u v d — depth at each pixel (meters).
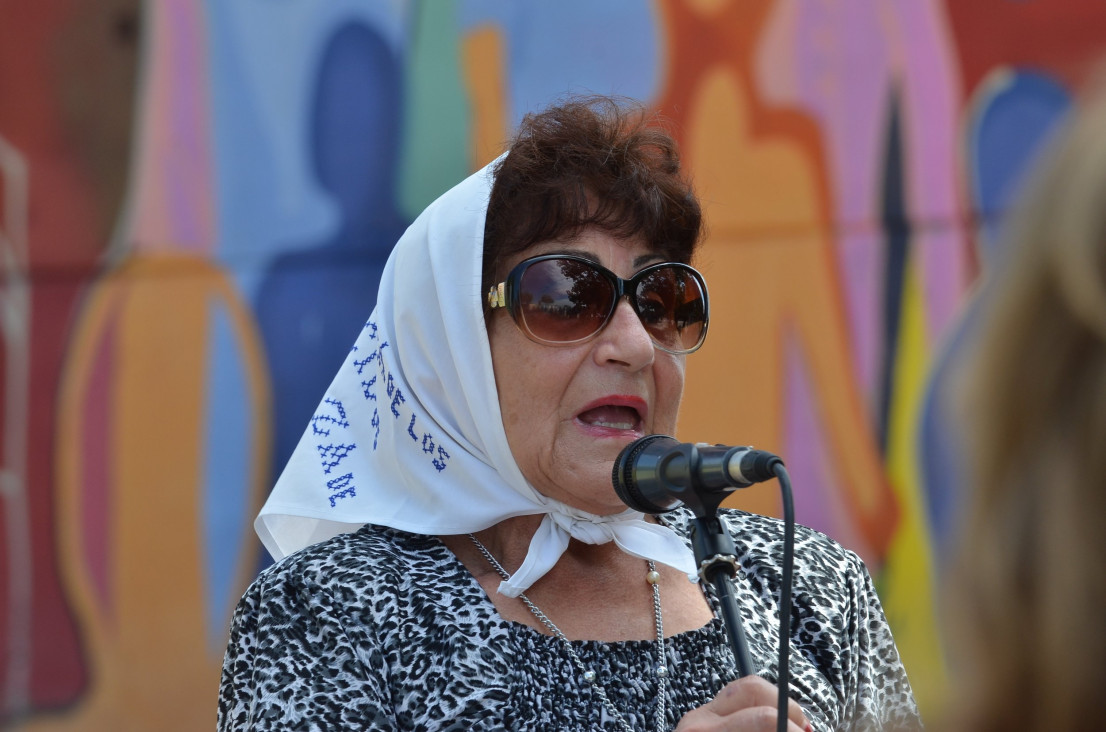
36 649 11.35
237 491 12.09
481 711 5.22
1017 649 2.30
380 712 5.23
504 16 12.84
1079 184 2.26
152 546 11.80
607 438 5.67
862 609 6.41
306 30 12.31
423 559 5.79
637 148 5.99
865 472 14.18
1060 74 14.98
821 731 5.62
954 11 14.73
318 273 12.34
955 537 2.45
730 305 13.77
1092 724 2.24
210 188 12.07
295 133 12.29
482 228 5.75
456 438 5.87
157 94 11.90
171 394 11.95
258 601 5.69
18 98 11.45
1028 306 2.31
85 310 11.71
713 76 13.70
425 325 5.84
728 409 13.68
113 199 11.80
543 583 5.79
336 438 6.23
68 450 11.59
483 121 12.74
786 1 14.07
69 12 11.60
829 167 14.24
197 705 11.84
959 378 2.45
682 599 5.97
